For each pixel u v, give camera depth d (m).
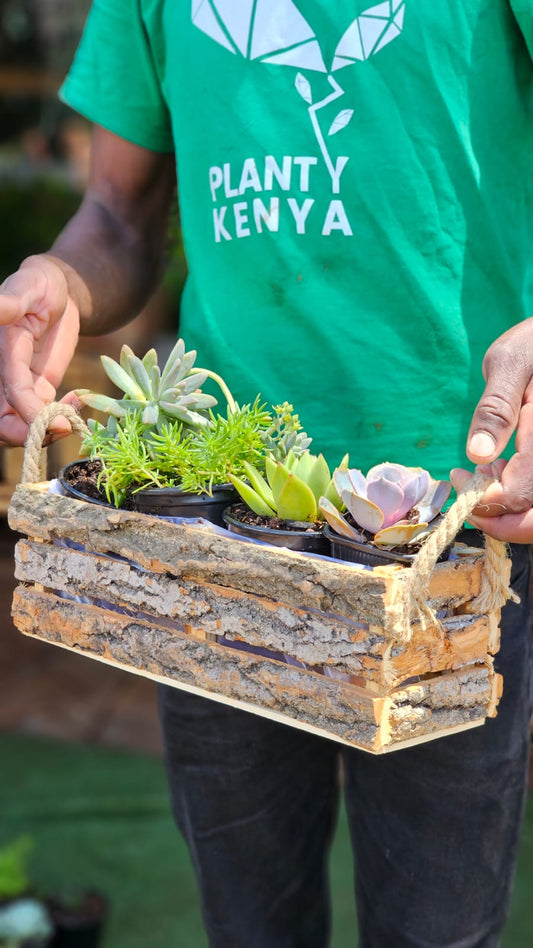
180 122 1.21
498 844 1.15
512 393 0.85
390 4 1.05
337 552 0.89
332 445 1.13
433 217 1.08
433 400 1.10
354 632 0.82
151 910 2.03
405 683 0.86
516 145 1.10
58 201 5.74
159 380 1.03
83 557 1.03
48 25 5.23
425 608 0.80
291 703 0.88
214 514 1.01
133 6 1.25
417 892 1.17
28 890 2.00
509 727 1.12
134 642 1.00
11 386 1.13
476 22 1.05
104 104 1.32
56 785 2.52
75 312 1.25
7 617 3.48
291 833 1.30
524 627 1.14
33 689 3.04
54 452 1.85
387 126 1.07
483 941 1.19
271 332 1.15
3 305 1.06
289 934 1.35
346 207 1.08
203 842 1.29
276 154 1.11
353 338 1.10
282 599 0.86
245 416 1.00
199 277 1.22
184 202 1.23
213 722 1.22
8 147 5.97
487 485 0.83
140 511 1.02
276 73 1.11
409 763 1.12
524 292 1.13
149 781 2.54
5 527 4.02
